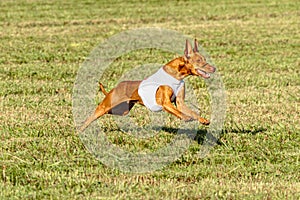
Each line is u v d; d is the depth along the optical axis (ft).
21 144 38.52
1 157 36.24
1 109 46.80
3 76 59.88
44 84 56.13
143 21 93.50
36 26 90.02
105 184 32.32
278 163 36.01
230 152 37.47
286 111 46.80
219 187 32.09
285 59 68.33
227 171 34.47
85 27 89.15
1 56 69.56
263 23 92.43
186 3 108.88
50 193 31.17
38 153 36.91
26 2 110.22
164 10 102.37
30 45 76.28
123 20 94.17
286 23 92.38
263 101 49.88
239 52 72.38
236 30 86.94
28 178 33.19
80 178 33.09
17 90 53.52
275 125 42.98
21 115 44.98
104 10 102.53
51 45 76.28
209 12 100.78
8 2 110.42
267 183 32.76
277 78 58.90
